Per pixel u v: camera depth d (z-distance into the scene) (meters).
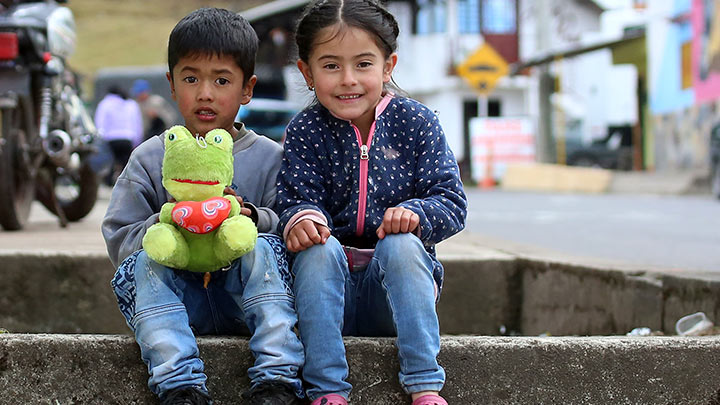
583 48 20.81
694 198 14.29
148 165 2.43
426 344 2.19
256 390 2.11
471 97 25.53
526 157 19.95
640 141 23.66
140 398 2.22
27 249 3.90
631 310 3.31
